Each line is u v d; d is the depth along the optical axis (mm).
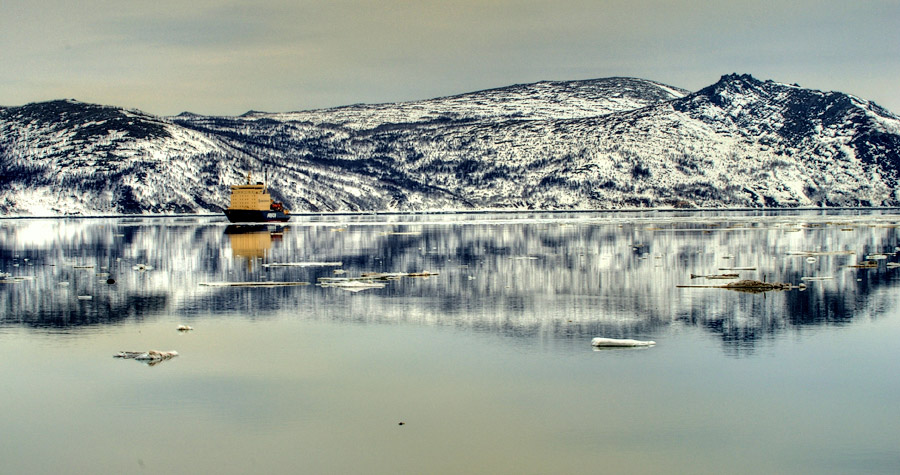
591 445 35469
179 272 95375
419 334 56031
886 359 48156
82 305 69312
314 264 104312
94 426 37844
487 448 35250
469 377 44781
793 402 40469
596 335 55469
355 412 39375
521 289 78000
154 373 46000
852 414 38812
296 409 39875
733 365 47000
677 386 42906
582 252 121062
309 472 33219
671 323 59438
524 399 41000
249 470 33438
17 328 59031
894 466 33375
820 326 58000
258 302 70000
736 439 36000
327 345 52625
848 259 107188
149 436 36688
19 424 38188
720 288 77562
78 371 46406
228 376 45281
